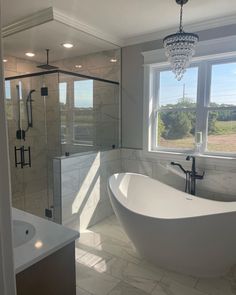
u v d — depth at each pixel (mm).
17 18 2459
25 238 1358
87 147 3068
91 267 2188
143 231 2080
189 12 2377
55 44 3113
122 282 2000
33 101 3123
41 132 3047
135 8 2283
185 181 2965
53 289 1142
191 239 1910
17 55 3604
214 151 2854
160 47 2982
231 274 2115
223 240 1869
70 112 2898
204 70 2799
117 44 3178
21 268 972
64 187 2682
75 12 2359
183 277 2068
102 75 3496
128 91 3312
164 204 2844
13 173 3291
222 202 2527
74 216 2818
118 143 3480
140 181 2922
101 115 3225
